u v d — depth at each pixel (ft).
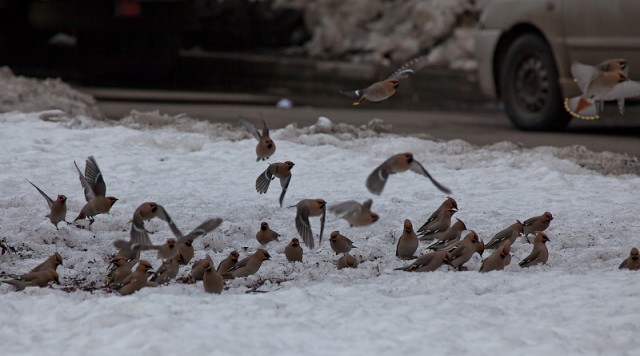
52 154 54.34
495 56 77.05
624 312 29.30
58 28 95.55
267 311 29.32
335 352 26.07
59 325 28.45
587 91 35.35
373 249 39.50
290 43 133.39
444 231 38.78
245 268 34.88
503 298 30.81
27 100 69.97
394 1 131.23
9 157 52.95
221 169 53.78
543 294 31.17
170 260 34.19
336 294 31.65
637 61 66.59
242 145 58.49
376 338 27.02
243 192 49.49
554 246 39.86
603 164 57.11
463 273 33.76
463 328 27.76
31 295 31.73
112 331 27.35
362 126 67.92
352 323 28.30
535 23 72.23
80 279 35.53
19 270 36.17
